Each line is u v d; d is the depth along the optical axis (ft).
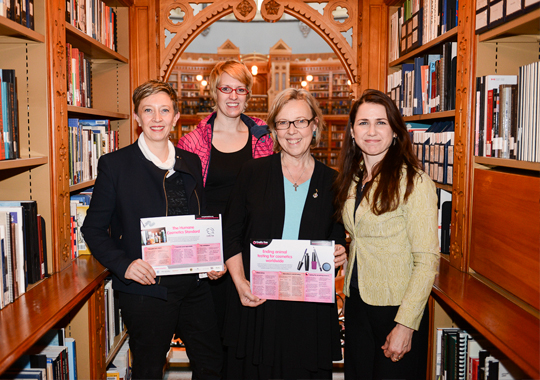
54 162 6.32
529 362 3.62
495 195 5.34
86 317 6.40
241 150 7.18
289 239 5.13
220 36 40.96
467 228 6.14
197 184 6.13
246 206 5.50
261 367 5.21
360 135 4.91
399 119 4.86
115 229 5.76
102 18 9.00
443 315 6.35
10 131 5.45
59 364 5.81
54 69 6.28
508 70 5.99
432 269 4.54
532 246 4.52
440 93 7.29
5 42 6.11
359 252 5.05
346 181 5.24
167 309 5.67
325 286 4.98
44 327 4.48
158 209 5.60
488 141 5.76
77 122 7.58
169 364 9.50
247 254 5.41
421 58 8.18
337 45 10.59
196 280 5.97
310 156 5.61
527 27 5.27
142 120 5.49
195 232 5.53
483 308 4.85
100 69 10.21
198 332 6.19
